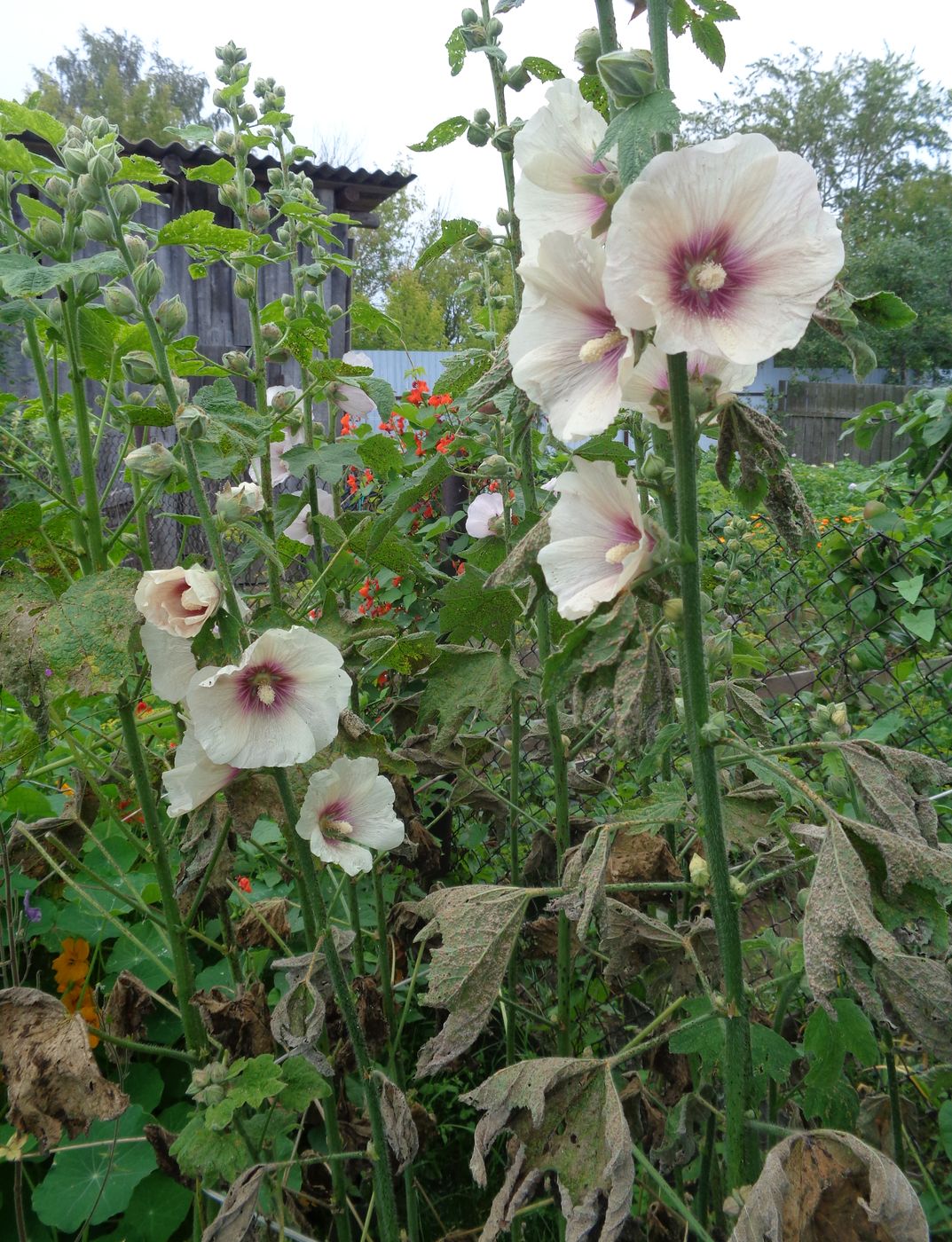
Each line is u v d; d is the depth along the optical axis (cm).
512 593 83
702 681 55
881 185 1545
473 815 120
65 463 78
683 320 46
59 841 88
